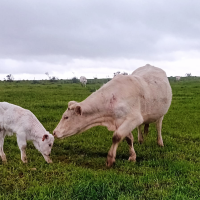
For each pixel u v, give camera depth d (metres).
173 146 7.51
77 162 6.18
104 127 9.67
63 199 4.10
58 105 14.18
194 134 8.84
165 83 7.17
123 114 5.99
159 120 7.50
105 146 7.39
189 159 6.44
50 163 5.84
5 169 5.38
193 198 4.25
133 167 5.84
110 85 6.21
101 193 4.36
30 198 4.18
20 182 4.77
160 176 5.20
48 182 4.87
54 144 7.61
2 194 4.32
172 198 4.26
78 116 6.05
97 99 6.06
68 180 4.87
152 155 6.65
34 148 7.19
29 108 12.95
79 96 19.66
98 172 5.31
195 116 12.27
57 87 32.03
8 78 71.25
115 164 6.02
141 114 6.50
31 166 5.66
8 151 6.82
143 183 4.82
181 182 4.88
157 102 6.73
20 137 5.91
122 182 4.76
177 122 10.91
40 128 6.04
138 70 7.89
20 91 23.14
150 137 8.58
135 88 6.23
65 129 6.08
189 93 23.30
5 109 6.16
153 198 4.28
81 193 4.29
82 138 8.07
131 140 6.38
